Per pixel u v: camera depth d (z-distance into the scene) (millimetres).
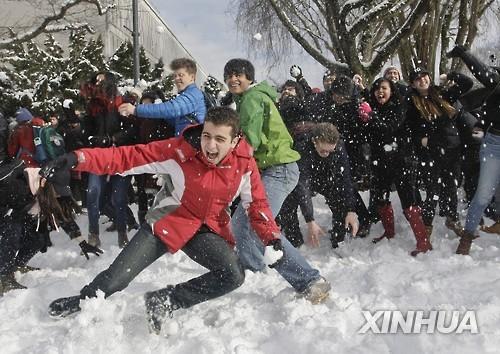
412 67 12070
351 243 5473
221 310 3307
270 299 3535
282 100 5859
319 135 4539
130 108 4766
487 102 4645
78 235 4617
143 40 23953
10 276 4102
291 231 5363
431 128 5277
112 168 2922
